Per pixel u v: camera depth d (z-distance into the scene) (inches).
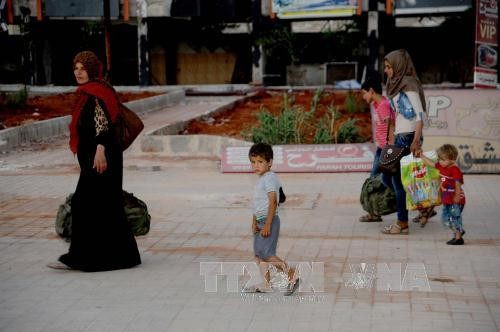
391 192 471.5
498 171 666.8
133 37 2170.3
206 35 2156.7
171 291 337.1
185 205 558.3
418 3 1904.5
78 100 360.8
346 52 2053.4
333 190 610.2
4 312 310.5
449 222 422.3
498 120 669.9
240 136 900.0
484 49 837.2
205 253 413.4
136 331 285.3
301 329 284.0
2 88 1930.4
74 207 371.9
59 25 2117.4
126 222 378.0
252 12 2049.7
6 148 900.0
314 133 852.0
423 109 440.5
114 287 344.2
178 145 839.1
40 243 445.7
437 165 425.7
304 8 1972.2
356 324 288.7
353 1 1937.7
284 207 541.6
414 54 2070.6
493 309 305.0
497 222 480.4
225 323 292.5
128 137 370.0
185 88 1932.8
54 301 324.5
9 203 579.5
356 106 1077.8
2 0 2044.8
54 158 840.3
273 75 2106.3
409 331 279.6
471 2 1887.3
